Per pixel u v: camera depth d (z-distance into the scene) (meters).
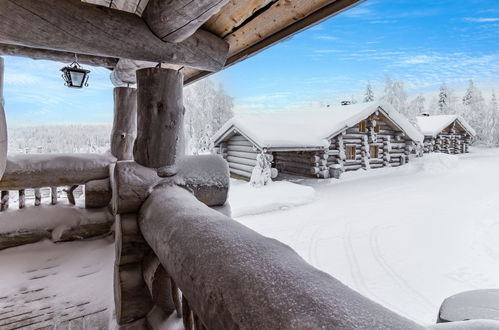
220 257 0.77
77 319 1.96
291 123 14.88
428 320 3.31
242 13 1.89
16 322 1.91
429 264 4.72
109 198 3.40
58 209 3.17
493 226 6.39
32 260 2.72
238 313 0.59
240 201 8.18
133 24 1.79
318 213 7.64
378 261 4.86
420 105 39.78
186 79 3.69
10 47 2.96
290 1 1.70
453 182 11.81
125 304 1.61
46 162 3.15
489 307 1.01
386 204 8.47
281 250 0.78
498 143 34.88
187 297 0.83
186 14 1.53
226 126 13.48
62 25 1.61
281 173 14.45
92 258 2.82
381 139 14.86
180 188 1.75
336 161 13.17
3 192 3.00
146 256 1.64
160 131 1.83
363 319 0.47
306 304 0.53
